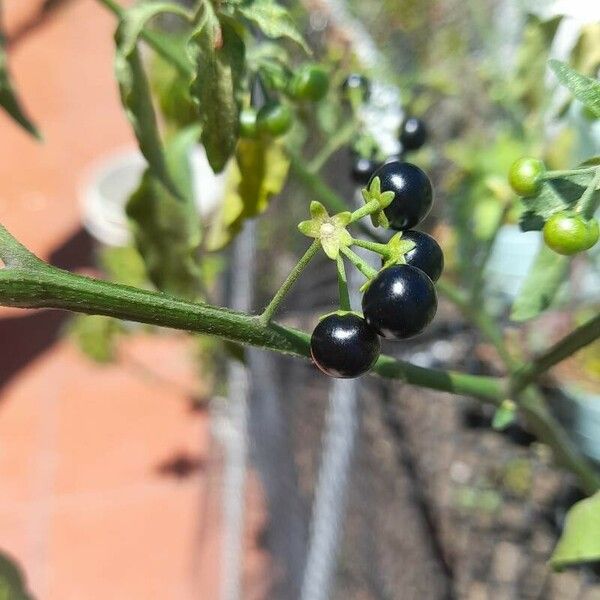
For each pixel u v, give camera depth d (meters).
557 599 0.25
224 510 0.34
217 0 0.13
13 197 0.56
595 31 0.17
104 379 0.45
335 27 0.24
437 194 0.28
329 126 0.19
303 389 0.31
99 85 0.66
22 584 0.17
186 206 0.17
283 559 0.30
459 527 0.28
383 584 0.27
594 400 0.24
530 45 0.20
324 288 0.30
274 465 0.29
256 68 0.15
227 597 0.31
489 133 0.29
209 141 0.13
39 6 0.75
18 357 0.47
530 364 0.14
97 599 0.36
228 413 0.36
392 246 0.10
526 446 0.28
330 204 0.17
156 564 0.37
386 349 0.30
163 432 0.43
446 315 0.29
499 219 0.18
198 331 0.11
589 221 0.11
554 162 0.23
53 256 0.52
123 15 0.15
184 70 0.16
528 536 0.27
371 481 0.28
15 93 0.17
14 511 0.40
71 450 0.42
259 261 0.31
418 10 0.30
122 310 0.10
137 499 0.40
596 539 0.12
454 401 0.30
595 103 0.10
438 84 0.23
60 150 0.60
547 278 0.15
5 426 0.44
